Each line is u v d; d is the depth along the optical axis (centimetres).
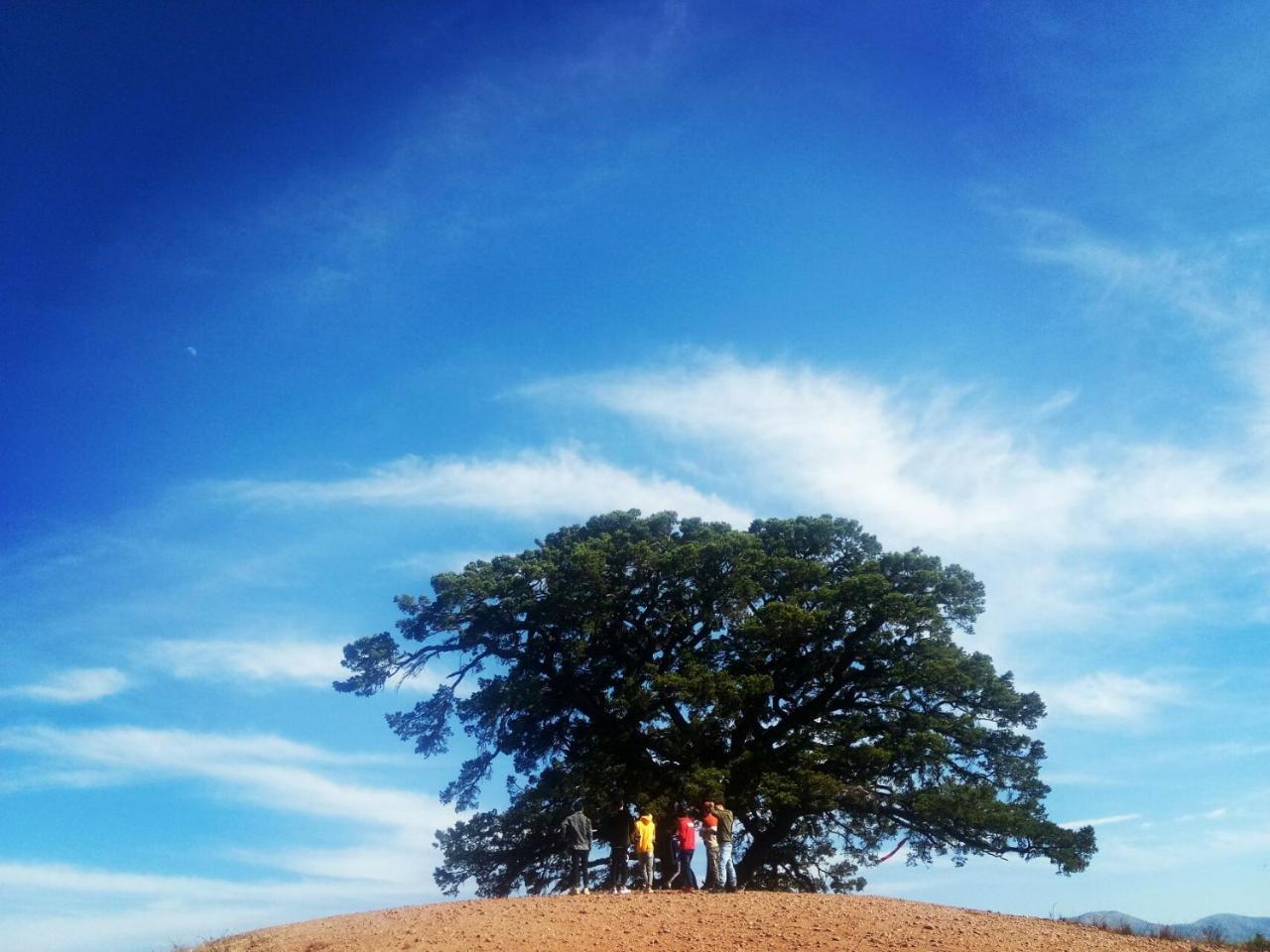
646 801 3158
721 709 3344
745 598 3578
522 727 3678
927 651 3512
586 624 3550
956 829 3366
